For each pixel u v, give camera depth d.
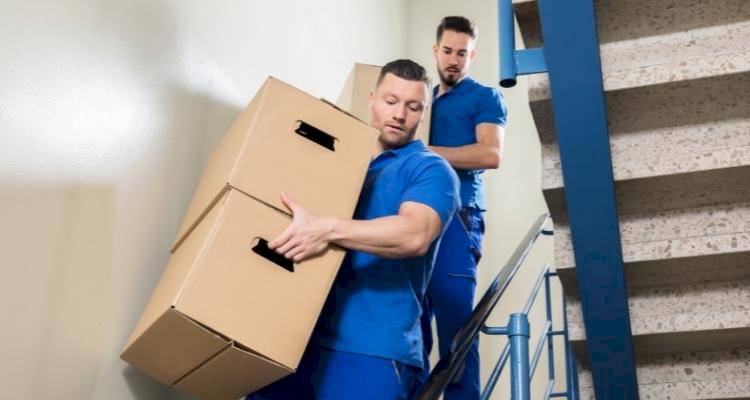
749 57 2.27
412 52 5.37
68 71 2.22
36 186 2.06
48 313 2.05
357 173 2.09
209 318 1.82
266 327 1.86
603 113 2.33
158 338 1.93
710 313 2.59
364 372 1.96
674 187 2.46
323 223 1.95
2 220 1.94
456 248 2.83
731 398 2.67
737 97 2.34
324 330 2.03
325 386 1.97
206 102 2.87
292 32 3.61
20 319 1.97
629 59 2.42
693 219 2.54
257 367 1.90
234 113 3.04
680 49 2.40
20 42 2.06
